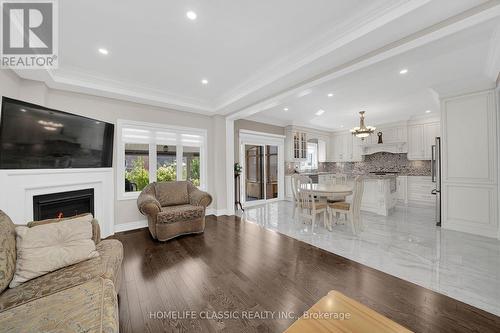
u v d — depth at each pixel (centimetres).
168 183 367
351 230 351
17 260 135
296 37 215
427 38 179
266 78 298
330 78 257
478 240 293
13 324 93
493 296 170
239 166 506
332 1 168
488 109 304
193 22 192
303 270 217
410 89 363
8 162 194
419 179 565
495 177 300
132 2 167
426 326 139
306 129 695
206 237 319
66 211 263
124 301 168
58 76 276
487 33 201
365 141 681
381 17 173
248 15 183
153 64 269
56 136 239
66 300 110
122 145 354
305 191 368
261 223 398
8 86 238
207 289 184
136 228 366
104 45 225
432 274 205
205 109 424
